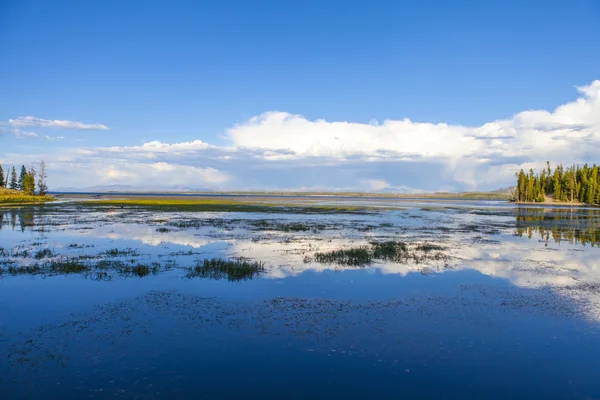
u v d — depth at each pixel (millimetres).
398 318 14516
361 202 139250
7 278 19750
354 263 23719
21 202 102562
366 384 9945
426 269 22438
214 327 13484
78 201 112438
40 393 9367
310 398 9320
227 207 87938
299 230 41312
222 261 23219
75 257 25281
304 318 14406
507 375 10484
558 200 150000
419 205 115562
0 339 12414
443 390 9719
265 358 11281
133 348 11820
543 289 18562
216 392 9508
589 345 12344
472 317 14703
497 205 124000
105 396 9258
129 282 19141
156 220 52219
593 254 28125
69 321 13977
